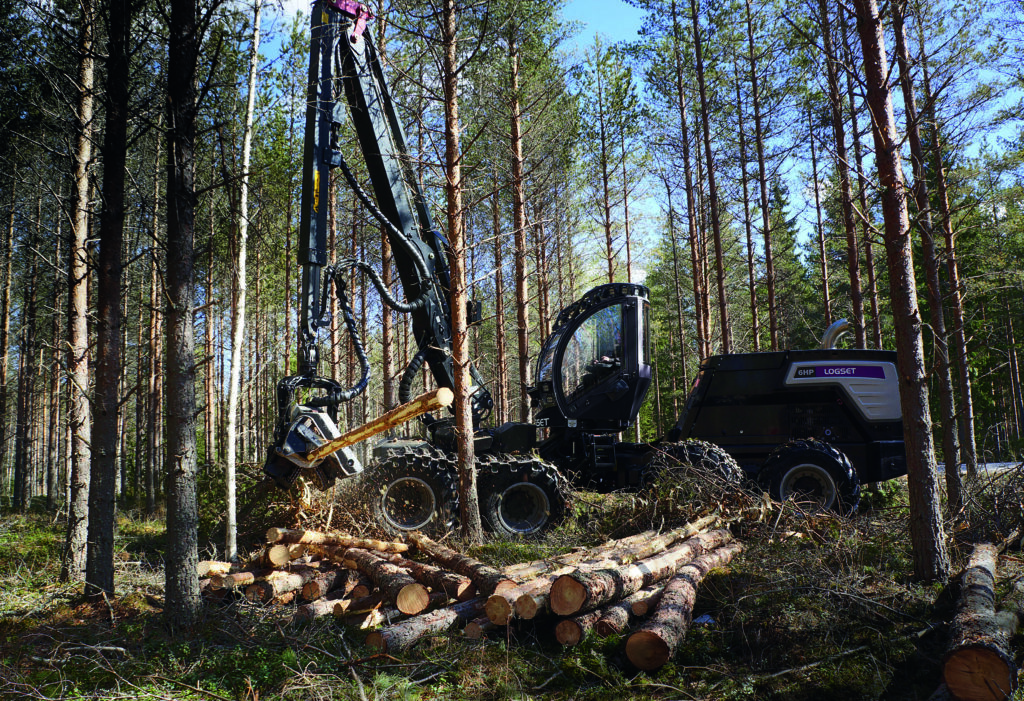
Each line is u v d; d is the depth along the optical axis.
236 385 8.30
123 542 10.31
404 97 10.46
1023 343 28.56
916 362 5.86
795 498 8.53
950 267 12.70
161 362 19.56
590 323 10.14
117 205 6.44
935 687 4.18
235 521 8.24
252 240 14.91
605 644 4.84
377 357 28.62
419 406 7.27
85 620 5.88
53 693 4.23
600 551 6.43
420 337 9.06
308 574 6.59
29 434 25.11
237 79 11.08
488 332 23.23
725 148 20.11
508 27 10.69
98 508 6.34
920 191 8.44
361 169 14.69
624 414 9.98
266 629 5.49
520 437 9.92
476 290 10.33
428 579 6.04
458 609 5.45
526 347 16.20
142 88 7.31
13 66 8.08
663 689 4.38
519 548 7.68
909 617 5.00
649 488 8.53
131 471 26.25
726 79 18.95
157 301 18.31
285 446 7.62
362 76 8.48
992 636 3.80
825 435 10.12
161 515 15.55
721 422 10.49
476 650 4.93
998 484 7.49
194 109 5.83
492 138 15.09
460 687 4.47
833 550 6.24
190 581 5.54
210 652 5.00
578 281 26.84
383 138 8.65
